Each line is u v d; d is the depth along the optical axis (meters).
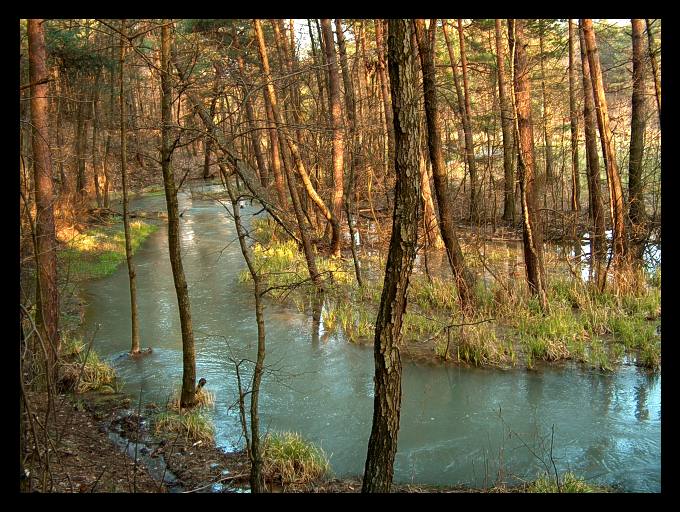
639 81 16.17
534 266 12.56
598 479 6.72
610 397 8.89
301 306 13.79
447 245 12.55
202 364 10.45
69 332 11.88
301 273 15.27
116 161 33.44
